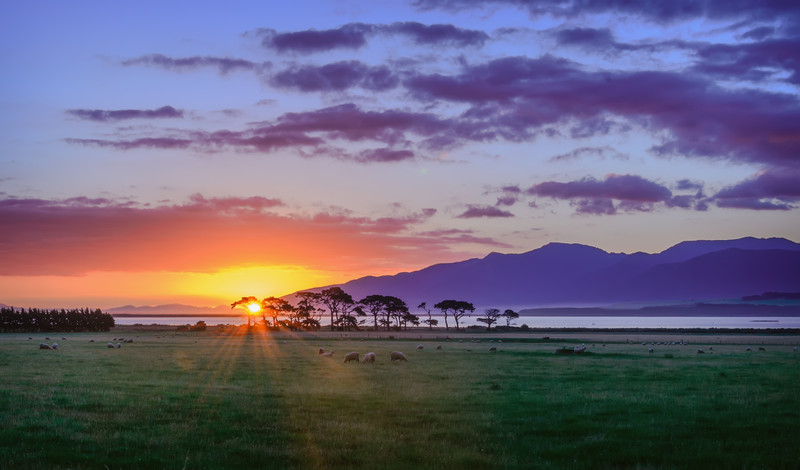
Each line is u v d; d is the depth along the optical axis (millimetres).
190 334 143500
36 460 16453
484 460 17000
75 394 28672
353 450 18094
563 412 24875
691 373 42156
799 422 22641
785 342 113250
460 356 63406
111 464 16344
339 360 55750
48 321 163875
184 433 20094
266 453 17562
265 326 194125
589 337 137625
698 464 16969
